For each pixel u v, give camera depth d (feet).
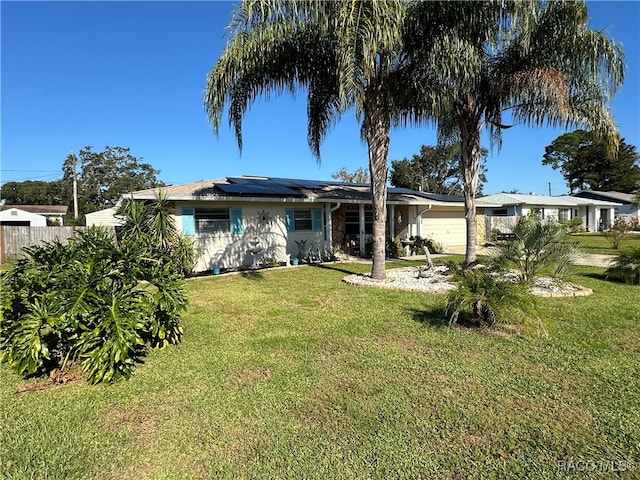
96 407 9.93
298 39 26.09
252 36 24.31
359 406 9.75
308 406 9.79
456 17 23.93
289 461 7.58
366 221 53.72
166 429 8.82
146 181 171.42
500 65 29.09
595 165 144.46
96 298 11.34
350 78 21.49
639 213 120.78
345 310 20.08
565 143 150.41
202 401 10.16
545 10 25.80
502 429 8.61
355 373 11.86
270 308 21.06
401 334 15.72
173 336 14.94
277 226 42.32
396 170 141.18
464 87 26.84
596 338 14.88
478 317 16.66
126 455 7.88
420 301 21.85
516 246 23.27
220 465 7.51
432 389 10.67
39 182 162.09
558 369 11.93
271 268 38.52
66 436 8.59
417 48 25.52
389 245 49.24
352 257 47.24
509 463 7.43
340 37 21.76
